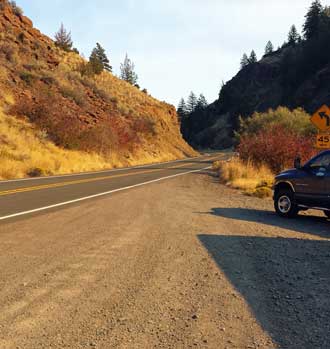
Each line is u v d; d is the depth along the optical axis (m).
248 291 4.72
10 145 25.64
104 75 65.69
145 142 51.94
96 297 4.42
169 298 4.44
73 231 7.88
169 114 77.56
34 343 3.37
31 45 42.78
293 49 146.62
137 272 5.34
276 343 3.44
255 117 41.88
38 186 16.52
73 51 62.50
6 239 7.12
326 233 8.53
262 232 8.29
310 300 4.46
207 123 173.12
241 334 3.60
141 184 18.47
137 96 67.38
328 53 112.62
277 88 138.12
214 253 6.41
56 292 4.55
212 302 4.35
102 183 18.53
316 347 3.38
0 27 40.09
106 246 6.70
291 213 10.53
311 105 101.38
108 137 37.84
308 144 21.22
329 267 5.79
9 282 4.86
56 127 31.91
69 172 26.77
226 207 11.92
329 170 9.73
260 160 22.08
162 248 6.64
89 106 41.84
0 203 11.54
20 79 35.41
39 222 8.74
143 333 3.59
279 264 5.89
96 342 3.40
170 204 12.06
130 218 9.45
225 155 82.44
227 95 168.25
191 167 35.41
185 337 3.52
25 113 31.06
